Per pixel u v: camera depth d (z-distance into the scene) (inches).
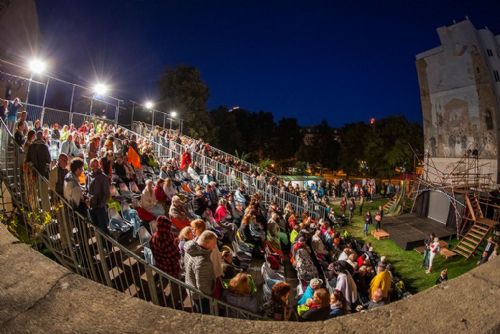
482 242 666.2
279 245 390.6
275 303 187.9
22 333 68.2
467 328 69.5
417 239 727.7
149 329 71.1
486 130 837.8
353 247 613.6
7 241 107.1
